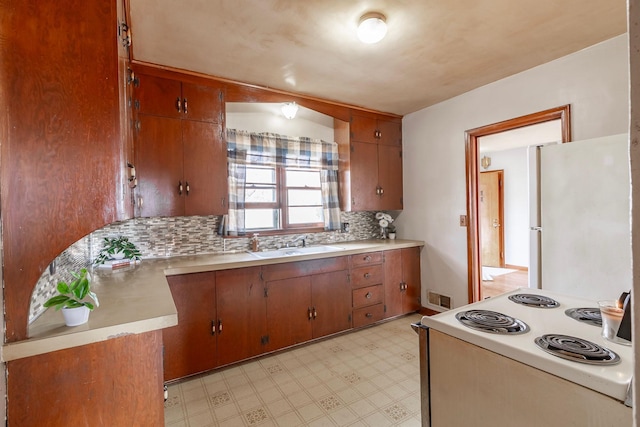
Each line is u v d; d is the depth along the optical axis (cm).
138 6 168
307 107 313
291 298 271
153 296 150
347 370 239
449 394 111
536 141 509
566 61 234
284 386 219
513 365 92
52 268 142
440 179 336
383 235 389
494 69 255
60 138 109
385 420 183
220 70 248
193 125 253
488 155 633
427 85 286
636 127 39
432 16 182
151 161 236
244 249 304
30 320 116
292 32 196
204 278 232
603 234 176
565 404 82
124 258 233
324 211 348
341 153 353
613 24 194
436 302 343
